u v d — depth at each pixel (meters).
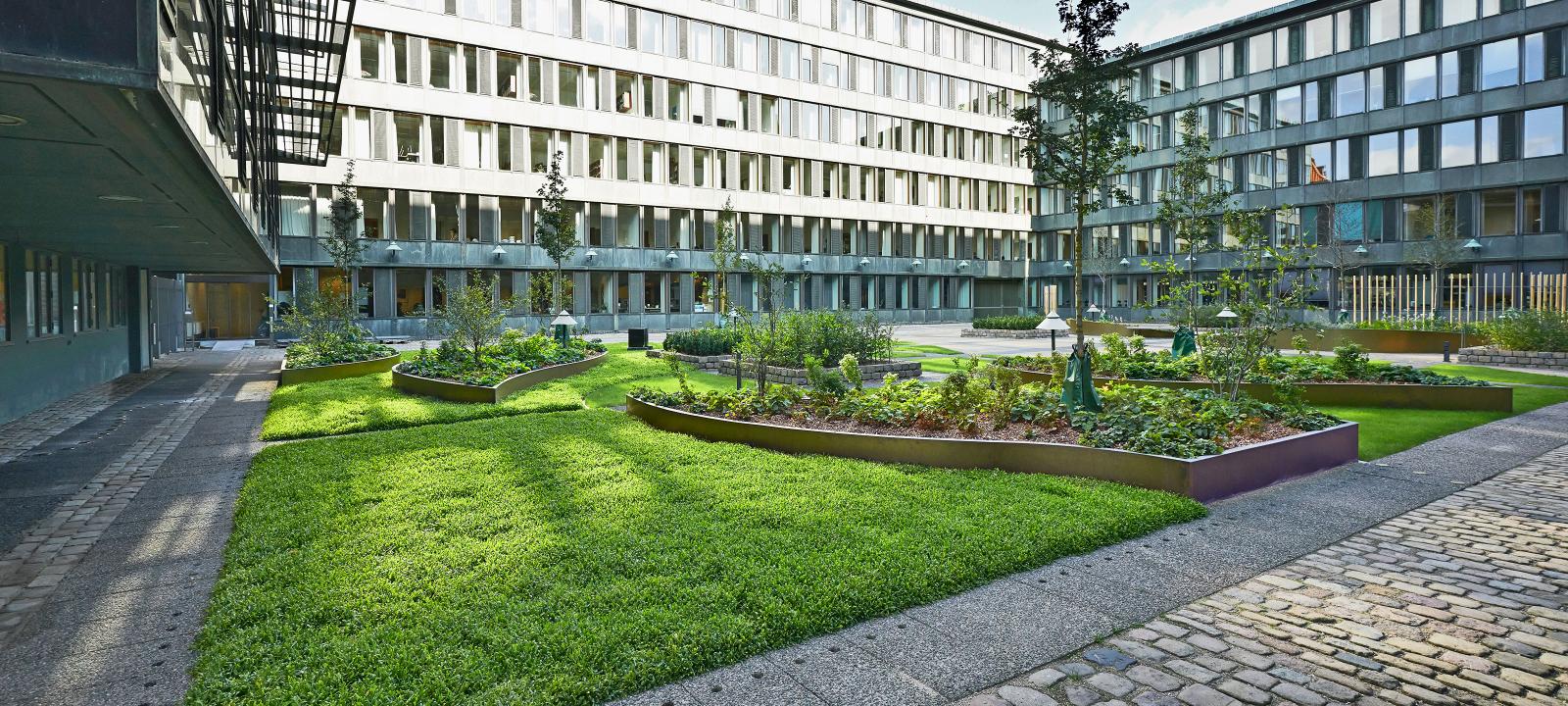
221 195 8.65
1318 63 46.28
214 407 15.21
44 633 4.88
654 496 7.65
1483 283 41.00
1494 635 4.81
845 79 55.94
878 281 58.31
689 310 49.56
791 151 53.31
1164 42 52.66
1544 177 38.81
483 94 42.03
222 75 7.70
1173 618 5.03
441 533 6.48
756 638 4.52
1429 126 42.44
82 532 6.97
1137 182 56.31
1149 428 8.91
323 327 24.28
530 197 43.59
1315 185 46.69
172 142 6.07
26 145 6.17
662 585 5.27
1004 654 4.49
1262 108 49.03
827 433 9.84
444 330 23.33
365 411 13.66
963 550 5.95
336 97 16.72
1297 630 4.88
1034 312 66.38
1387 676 4.30
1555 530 6.88
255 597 5.17
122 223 11.20
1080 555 6.20
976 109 62.91
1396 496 8.02
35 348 14.99
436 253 41.06
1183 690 4.12
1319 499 7.91
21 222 11.18
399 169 40.03
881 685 4.14
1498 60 40.09
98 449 10.88
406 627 4.73
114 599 5.41
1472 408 13.45
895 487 7.95
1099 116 17.81
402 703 3.87
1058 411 10.01
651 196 47.62
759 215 52.25
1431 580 5.73
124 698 4.09
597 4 45.47
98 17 4.38
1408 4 42.88
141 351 23.22
